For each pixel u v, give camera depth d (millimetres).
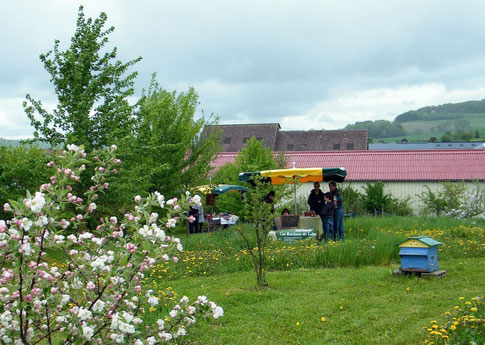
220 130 19578
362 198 30656
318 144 61281
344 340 6633
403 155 35844
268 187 9883
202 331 7078
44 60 12250
